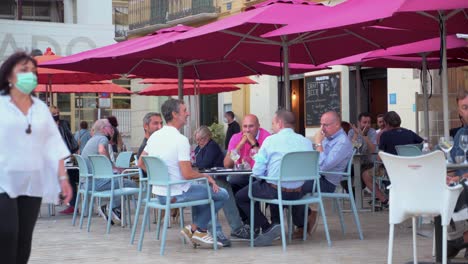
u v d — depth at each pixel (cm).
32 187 618
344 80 1967
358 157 1366
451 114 1659
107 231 1134
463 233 782
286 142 923
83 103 3125
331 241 987
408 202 694
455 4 768
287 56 1129
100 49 1299
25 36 2591
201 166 1148
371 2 872
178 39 1030
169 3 2566
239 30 1071
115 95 3125
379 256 856
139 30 2745
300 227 1020
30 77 609
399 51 1285
